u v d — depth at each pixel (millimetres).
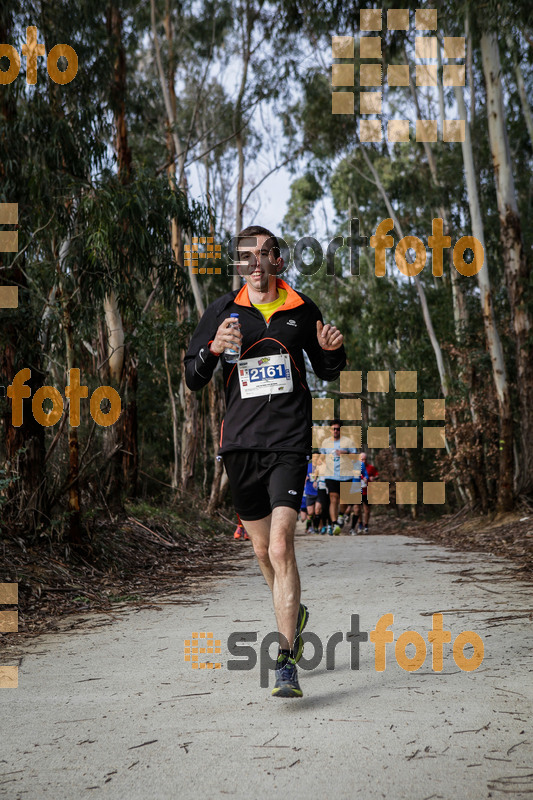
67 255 8344
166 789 2262
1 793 2264
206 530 15477
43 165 8812
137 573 7914
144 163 13820
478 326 18828
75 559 7383
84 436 9812
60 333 8031
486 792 2172
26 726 2891
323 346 3551
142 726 2855
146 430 24141
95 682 3547
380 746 2557
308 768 2385
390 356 25906
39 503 7367
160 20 20203
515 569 7438
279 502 3385
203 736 2719
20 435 7352
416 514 23578
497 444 16219
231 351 3453
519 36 12914
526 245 19891
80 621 5297
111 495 11227
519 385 14297
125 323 12273
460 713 2885
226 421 3586
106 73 11281
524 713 2863
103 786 2297
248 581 7531
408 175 23250
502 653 3836
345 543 12898
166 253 10359
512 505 14141
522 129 22078
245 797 2186
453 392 18422
